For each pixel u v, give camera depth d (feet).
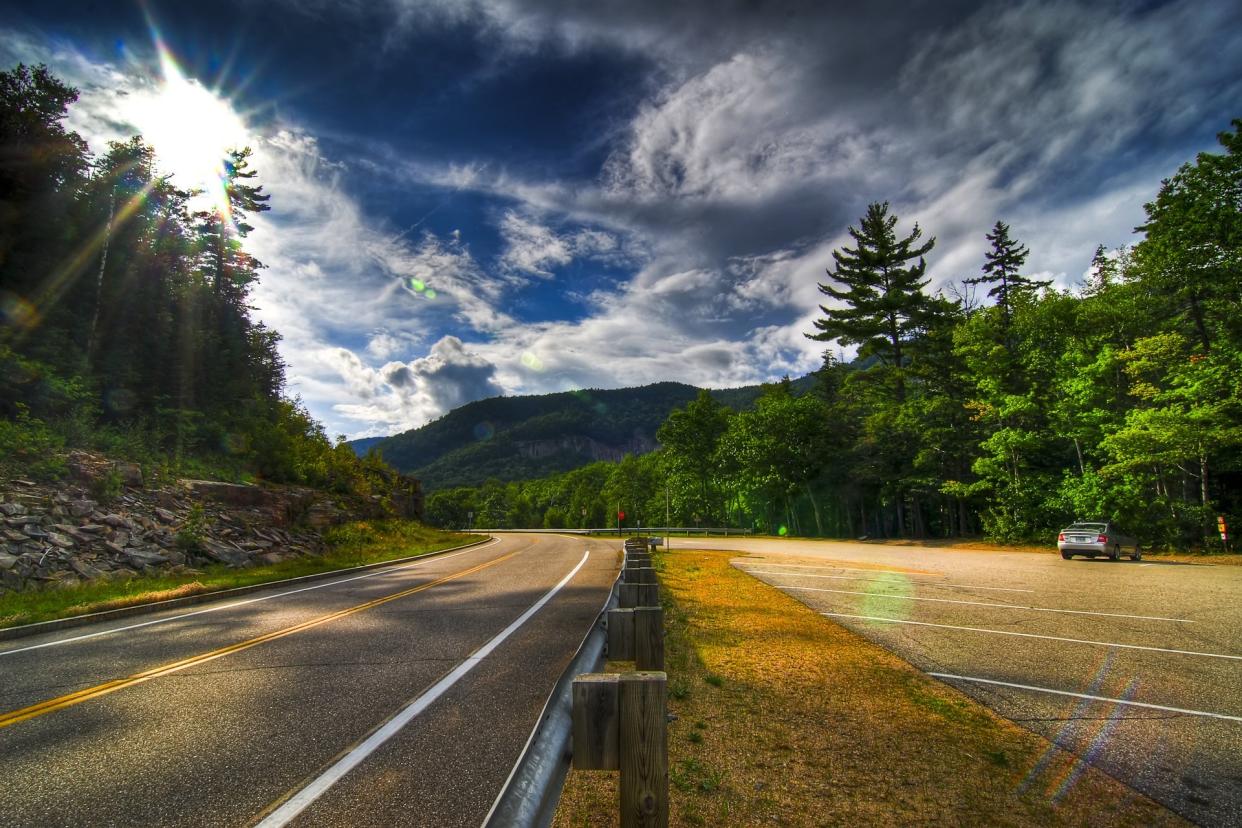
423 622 30.76
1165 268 77.51
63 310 75.15
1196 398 76.64
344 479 111.04
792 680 19.69
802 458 156.97
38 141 78.07
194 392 92.43
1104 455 93.56
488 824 6.06
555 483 451.12
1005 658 22.68
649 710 7.32
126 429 73.36
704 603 36.52
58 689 18.92
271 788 11.76
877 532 171.42
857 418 159.12
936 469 134.51
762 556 82.33
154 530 52.34
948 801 11.56
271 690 18.61
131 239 90.63
